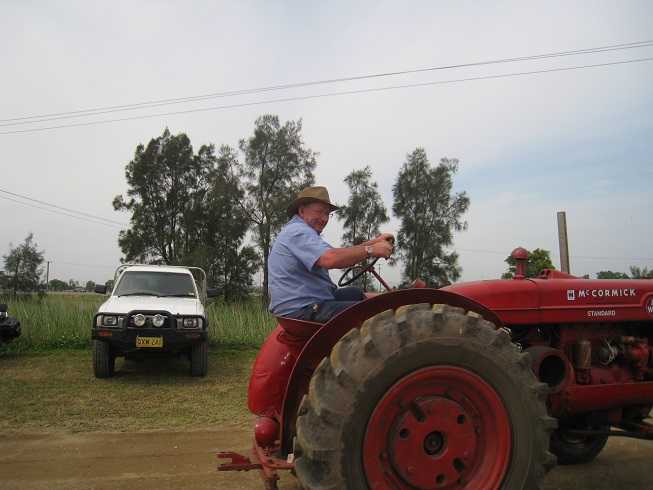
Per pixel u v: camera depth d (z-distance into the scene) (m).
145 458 4.16
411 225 36.78
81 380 7.34
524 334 3.53
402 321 2.42
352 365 2.33
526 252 3.65
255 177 35.53
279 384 2.94
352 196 35.66
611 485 3.63
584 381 3.46
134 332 7.38
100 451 4.33
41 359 8.79
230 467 2.60
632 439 4.67
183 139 35.31
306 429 2.30
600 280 3.66
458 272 36.75
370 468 2.29
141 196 35.12
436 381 2.42
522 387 2.46
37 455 4.22
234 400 6.29
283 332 2.94
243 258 34.62
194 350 7.74
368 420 2.31
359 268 3.37
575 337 3.55
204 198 35.09
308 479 2.26
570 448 3.96
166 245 35.09
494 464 2.41
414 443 2.36
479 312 2.73
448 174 37.25
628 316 3.57
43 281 35.28
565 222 15.75
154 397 6.40
